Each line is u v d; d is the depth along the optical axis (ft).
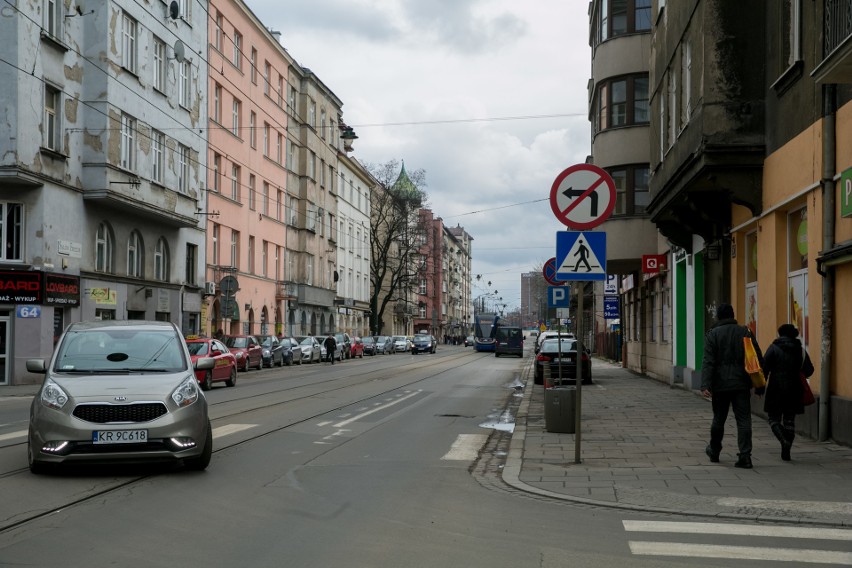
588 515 25.00
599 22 100.37
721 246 60.75
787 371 34.63
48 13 93.61
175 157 123.44
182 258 129.18
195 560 19.58
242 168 161.27
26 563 19.22
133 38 110.63
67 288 95.91
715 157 48.91
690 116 54.95
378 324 267.39
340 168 239.91
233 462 34.94
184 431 30.86
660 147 70.33
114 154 102.73
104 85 100.63
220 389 84.02
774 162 46.98
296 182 198.39
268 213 178.70
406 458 36.94
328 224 223.92
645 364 106.93
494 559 19.89
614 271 105.81
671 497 27.37
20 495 27.22
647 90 95.20
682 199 59.06
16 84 86.53
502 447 42.06
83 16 100.89
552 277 61.82
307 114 200.75
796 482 29.66
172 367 33.99
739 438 33.24
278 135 185.16
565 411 45.55
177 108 124.47
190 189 129.49
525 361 177.17
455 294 541.34
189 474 31.65
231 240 155.84
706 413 55.67
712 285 65.72
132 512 24.82
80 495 27.27
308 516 24.53
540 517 24.70
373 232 269.85
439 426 50.55
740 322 56.13
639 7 95.76
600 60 98.48
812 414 41.09
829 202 39.27
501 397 75.41
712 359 33.50
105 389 30.94
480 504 26.68
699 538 21.98
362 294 275.39
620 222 95.40
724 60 49.08
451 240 516.73
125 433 30.09
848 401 37.42
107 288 105.19
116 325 36.45
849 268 37.60
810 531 22.71
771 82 47.52
